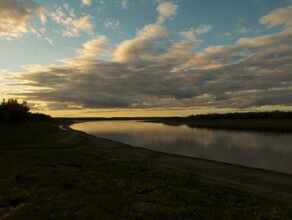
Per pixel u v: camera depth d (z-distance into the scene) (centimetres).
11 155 2870
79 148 4450
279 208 1284
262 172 2658
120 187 1515
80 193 1334
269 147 4628
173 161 3272
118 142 5519
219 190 1623
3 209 1102
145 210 1127
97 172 2006
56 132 6831
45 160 2550
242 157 3675
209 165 3023
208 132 8425
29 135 5394
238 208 1277
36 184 1523
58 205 1126
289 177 2448
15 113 7806
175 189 1530
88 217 992
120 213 1071
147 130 10100
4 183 1547
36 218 986
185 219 1056
